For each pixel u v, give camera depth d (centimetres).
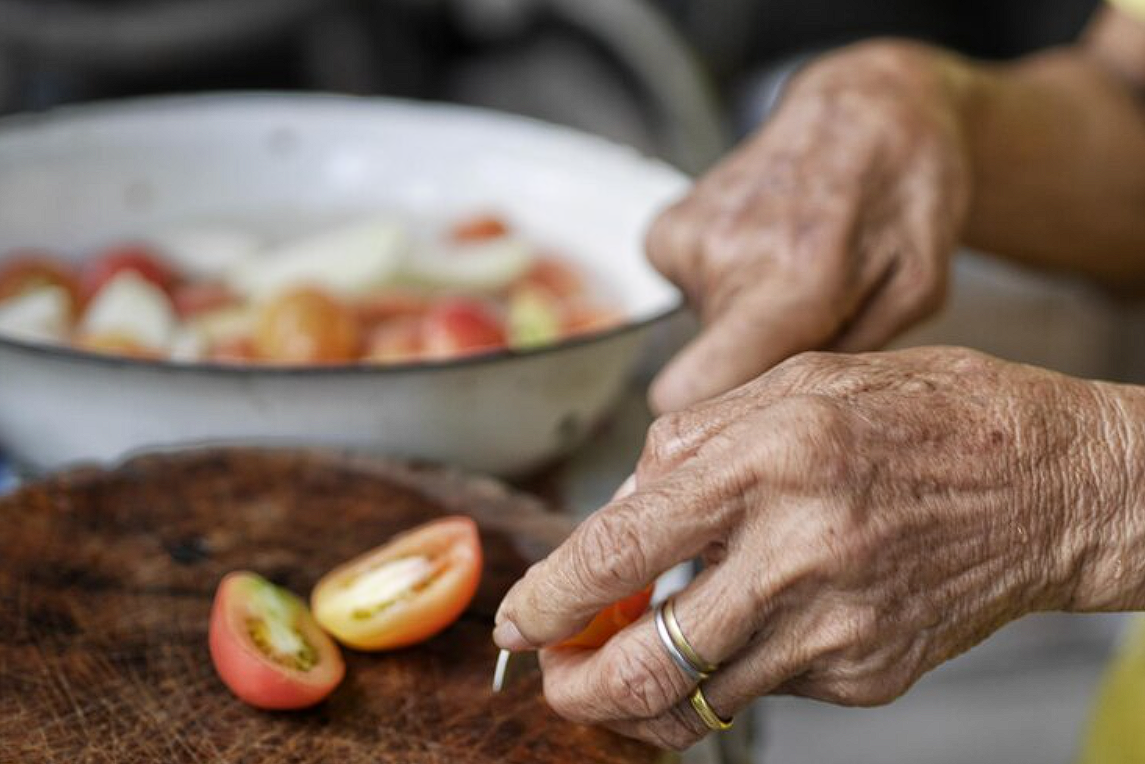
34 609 61
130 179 87
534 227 89
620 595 51
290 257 83
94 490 66
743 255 67
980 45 183
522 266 84
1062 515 52
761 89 164
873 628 51
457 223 90
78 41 132
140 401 69
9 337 68
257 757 56
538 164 89
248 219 89
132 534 64
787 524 50
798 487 50
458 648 61
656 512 51
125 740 56
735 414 53
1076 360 125
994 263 125
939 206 69
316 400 69
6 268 81
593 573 51
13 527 64
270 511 66
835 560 50
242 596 60
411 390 69
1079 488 52
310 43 152
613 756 57
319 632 60
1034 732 135
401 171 91
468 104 172
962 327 120
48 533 64
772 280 66
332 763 56
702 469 51
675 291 79
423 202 91
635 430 82
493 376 70
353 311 80
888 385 53
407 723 57
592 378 74
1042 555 52
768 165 70
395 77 161
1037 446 52
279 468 68
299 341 75
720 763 69
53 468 73
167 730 56
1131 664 83
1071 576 53
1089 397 53
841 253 66
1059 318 123
